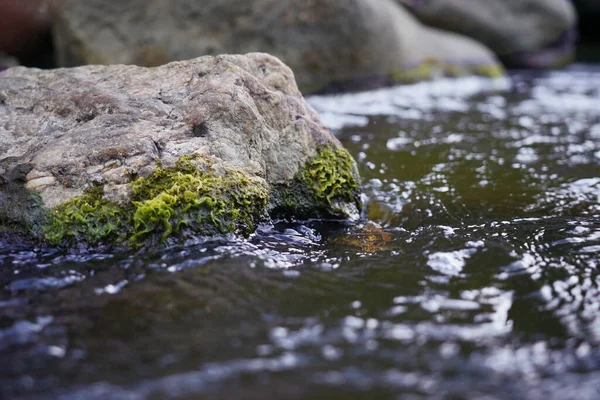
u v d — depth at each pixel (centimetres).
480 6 1080
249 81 349
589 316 237
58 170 305
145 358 207
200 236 300
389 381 195
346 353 210
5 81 365
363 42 736
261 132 339
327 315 236
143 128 321
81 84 355
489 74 920
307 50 697
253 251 296
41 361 205
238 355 209
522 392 190
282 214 343
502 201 392
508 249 300
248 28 671
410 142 532
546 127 608
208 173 309
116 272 271
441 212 371
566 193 407
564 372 200
